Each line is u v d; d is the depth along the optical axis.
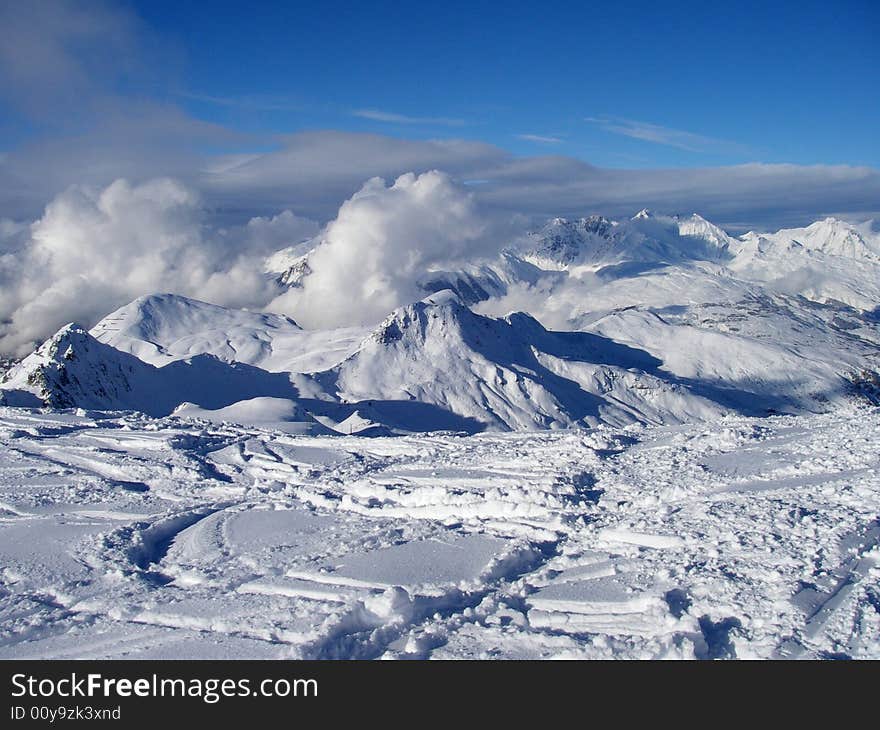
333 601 12.15
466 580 12.81
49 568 15.31
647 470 19.84
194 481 24.16
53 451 28.75
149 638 11.11
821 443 20.53
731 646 9.44
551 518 16.27
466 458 24.33
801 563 11.66
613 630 10.20
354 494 21.09
